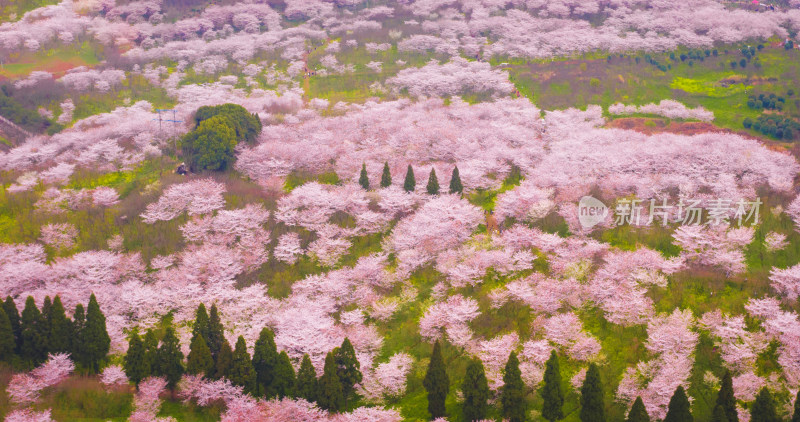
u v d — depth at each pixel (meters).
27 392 92.00
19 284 114.12
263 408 90.62
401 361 98.44
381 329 106.81
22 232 129.62
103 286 113.81
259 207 130.75
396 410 92.44
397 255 119.94
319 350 98.56
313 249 120.94
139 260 120.31
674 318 101.88
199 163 146.25
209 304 109.44
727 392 87.38
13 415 88.06
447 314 103.50
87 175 150.38
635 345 101.12
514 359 91.31
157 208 131.38
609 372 97.06
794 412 84.94
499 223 127.94
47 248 126.00
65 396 94.19
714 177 139.25
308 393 92.69
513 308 107.12
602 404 88.44
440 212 126.56
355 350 100.56
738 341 100.44
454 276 111.81
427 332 102.75
